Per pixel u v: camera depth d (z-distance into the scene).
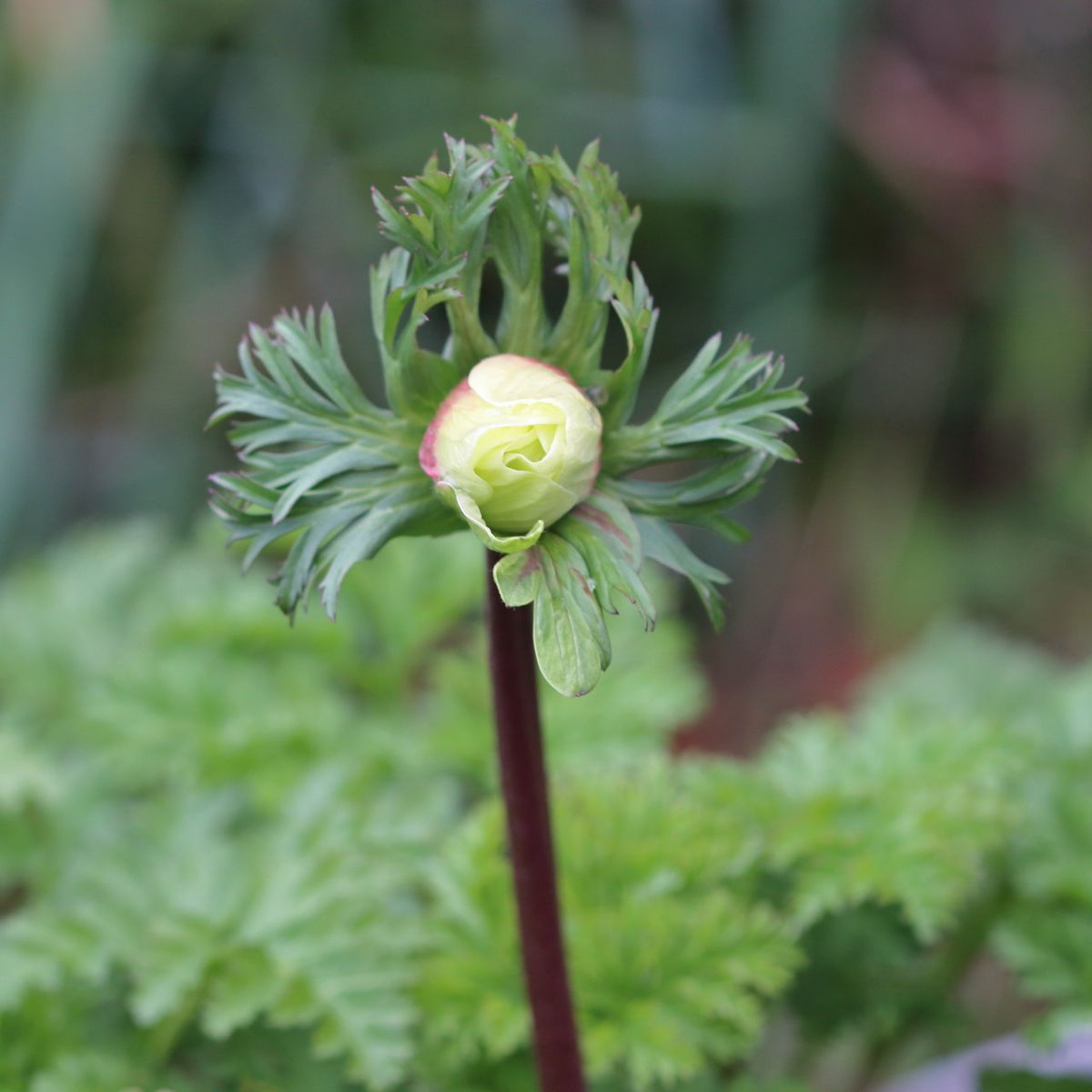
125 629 0.61
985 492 1.28
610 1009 0.44
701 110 1.14
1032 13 1.37
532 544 0.36
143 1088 0.44
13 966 0.44
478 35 1.19
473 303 0.38
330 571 0.37
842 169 1.25
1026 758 0.47
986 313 1.30
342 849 0.47
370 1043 0.43
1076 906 0.47
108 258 1.16
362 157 1.17
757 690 1.11
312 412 0.38
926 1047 0.49
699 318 1.17
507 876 0.45
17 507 1.01
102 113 1.00
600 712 0.50
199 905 0.45
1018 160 1.29
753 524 1.21
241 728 0.50
